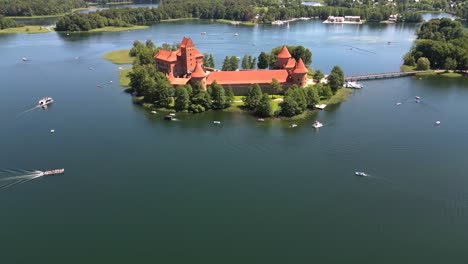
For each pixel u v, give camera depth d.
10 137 188.88
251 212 134.88
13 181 153.38
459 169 158.12
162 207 138.00
